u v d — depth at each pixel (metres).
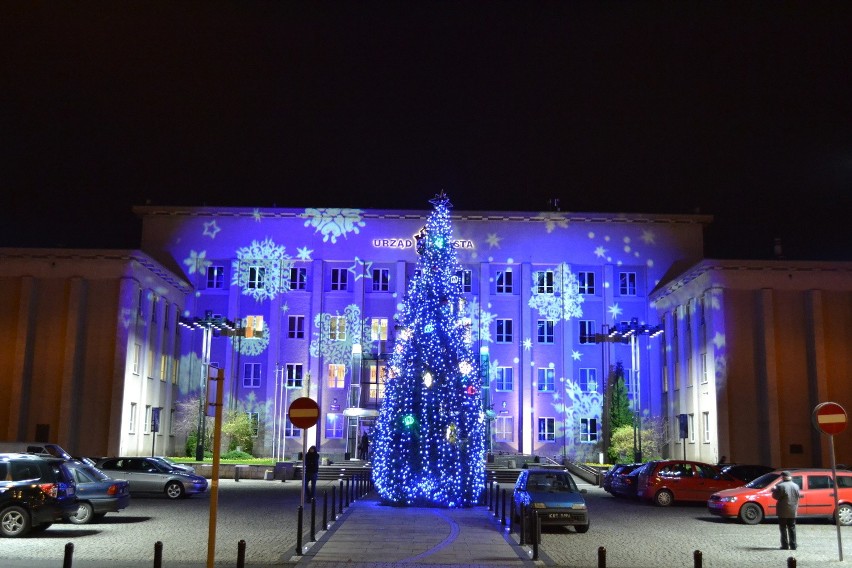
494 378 61.25
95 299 49.62
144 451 52.34
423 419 27.34
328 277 62.16
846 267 48.22
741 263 48.38
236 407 60.03
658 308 60.19
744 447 46.97
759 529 23.28
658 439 56.19
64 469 20.55
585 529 22.19
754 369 47.69
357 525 22.16
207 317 50.28
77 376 48.69
